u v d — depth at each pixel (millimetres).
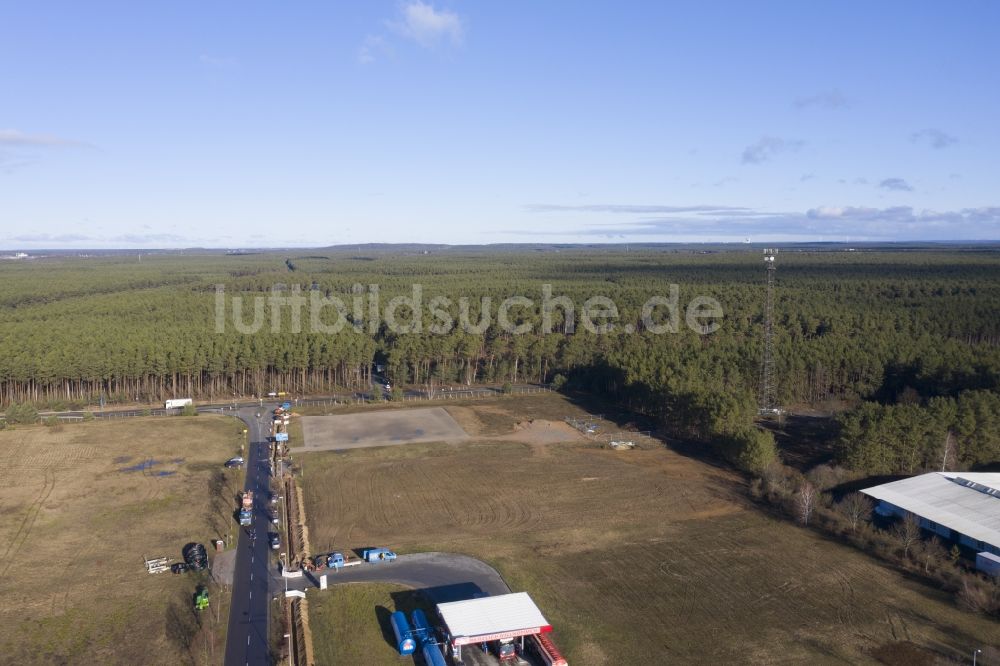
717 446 105938
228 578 68188
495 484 94438
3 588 65125
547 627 56281
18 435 115125
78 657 54906
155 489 91125
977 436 97500
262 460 104562
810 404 137000
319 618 61219
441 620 59312
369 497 89688
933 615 61750
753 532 79062
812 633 58938
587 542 76500
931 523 77688
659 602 64000
